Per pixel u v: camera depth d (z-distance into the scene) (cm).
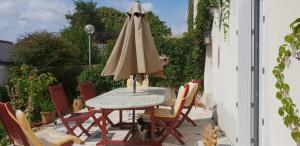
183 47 1274
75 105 1121
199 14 1145
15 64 1327
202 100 1234
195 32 1181
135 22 710
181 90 712
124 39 719
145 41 710
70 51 1396
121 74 688
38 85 970
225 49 741
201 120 917
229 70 691
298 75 348
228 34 705
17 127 417
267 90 457
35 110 976
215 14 914
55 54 1341
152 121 620
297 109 353
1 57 1501
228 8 704
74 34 2191
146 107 592
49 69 1333
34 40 1333
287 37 360
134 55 712
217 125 847
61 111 693
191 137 729
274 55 424
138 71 688
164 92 764
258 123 531
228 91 699
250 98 530
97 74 1320
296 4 351
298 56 343
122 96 687
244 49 540
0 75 1384
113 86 1317
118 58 726
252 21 521
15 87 1012
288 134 380
